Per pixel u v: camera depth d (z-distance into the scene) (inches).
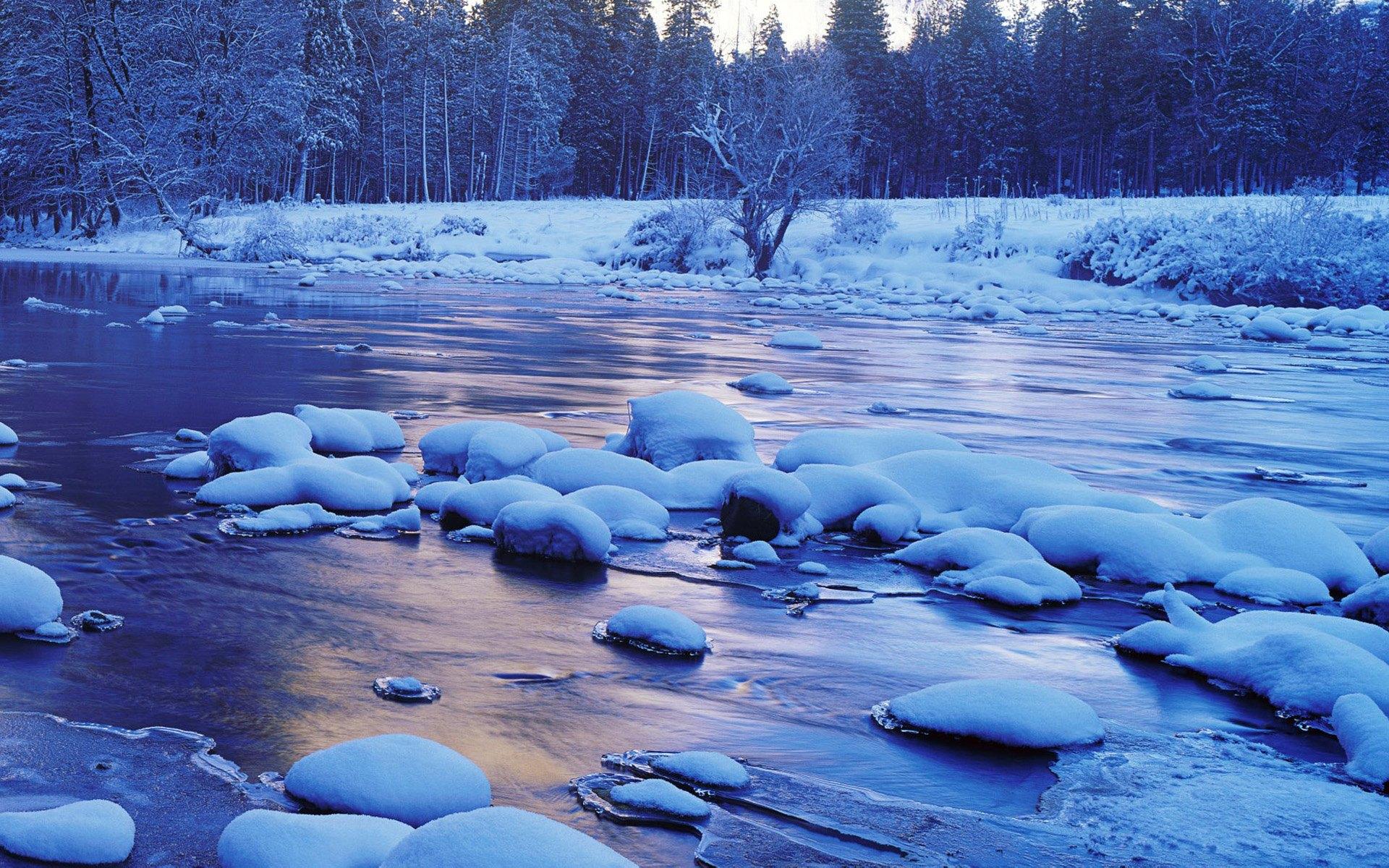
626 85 3924.7
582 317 1156.5
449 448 376.8
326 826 128.4
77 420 435.8
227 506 305.3
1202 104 3267.7
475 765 149.3
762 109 2197.3
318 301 1215.6
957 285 1834.4
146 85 2274.9
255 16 2397.9
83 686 179.6
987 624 247.6
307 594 237.9
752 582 270.5
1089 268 1870.1
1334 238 1718.8
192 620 217.0
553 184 4040.4
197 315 970.1
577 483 341.7
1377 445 540.1
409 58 3619.6
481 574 262.4
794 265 2123.5
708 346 896.3
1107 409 636.7
